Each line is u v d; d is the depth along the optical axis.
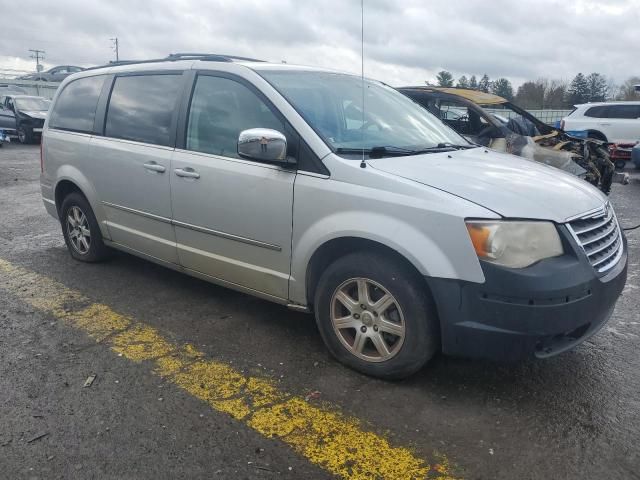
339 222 3.20
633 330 4.09
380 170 3.18
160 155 4.20
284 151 3.34
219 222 3.85
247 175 3.63
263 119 3.64
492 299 2.82
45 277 5.04
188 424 2.88
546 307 2.78
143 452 2.65
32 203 8.55
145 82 4.55
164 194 4.19
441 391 3.19
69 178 5.10
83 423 2.87
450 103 8.87
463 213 2.86
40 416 2.92
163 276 5.09
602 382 3.32
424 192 2.98
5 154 15.50
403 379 3.29
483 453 2.67
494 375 3.37
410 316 3.07
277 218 3.52
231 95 3.88
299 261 3.45
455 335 2.95
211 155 3.89
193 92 4.12
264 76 3.79
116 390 3.18
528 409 3.03
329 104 3.81
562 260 2.89
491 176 3.30
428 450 2.69
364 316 3.27
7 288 4.77
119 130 4.66
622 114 15.67
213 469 2.54
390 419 2.93
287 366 3.48
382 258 3.13
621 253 3.42
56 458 2.60
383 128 3.93
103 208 4.86
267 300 4.09
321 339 3.85
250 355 3.62
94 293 4.66
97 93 5.00
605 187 8.92
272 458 2.63
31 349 3.66
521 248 2.83
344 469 2.56
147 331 3.95
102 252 5.24
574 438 2.78
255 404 3.06
